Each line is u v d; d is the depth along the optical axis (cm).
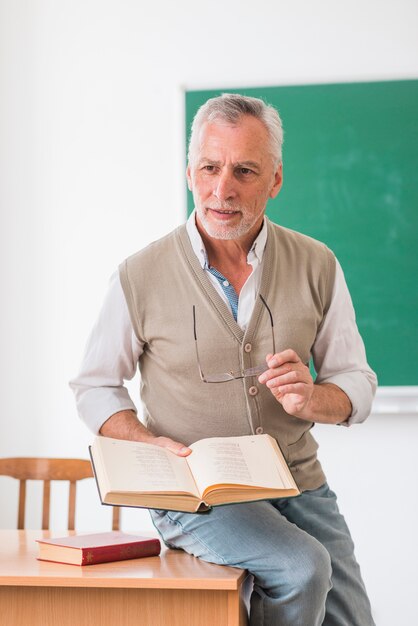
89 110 344
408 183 332
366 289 331
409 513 325
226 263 213
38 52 346
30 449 336
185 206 336
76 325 339
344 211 333
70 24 345
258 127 202
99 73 345
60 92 345
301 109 335
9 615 164
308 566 175
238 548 180
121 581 159
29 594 164
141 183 341
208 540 184
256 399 204
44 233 342
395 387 326
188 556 191
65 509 334
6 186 344
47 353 339
